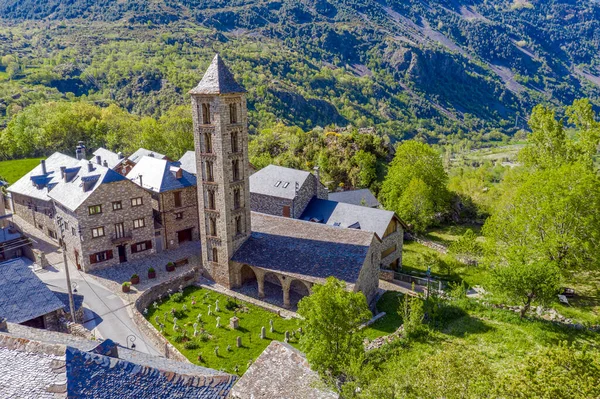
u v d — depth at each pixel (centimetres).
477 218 8800
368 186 9869
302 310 3086
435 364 2328
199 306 4800
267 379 2089
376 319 4475
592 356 2308
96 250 5669
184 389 1730
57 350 1597
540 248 4803
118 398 1559
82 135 12538
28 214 7188
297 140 11831
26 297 3803
